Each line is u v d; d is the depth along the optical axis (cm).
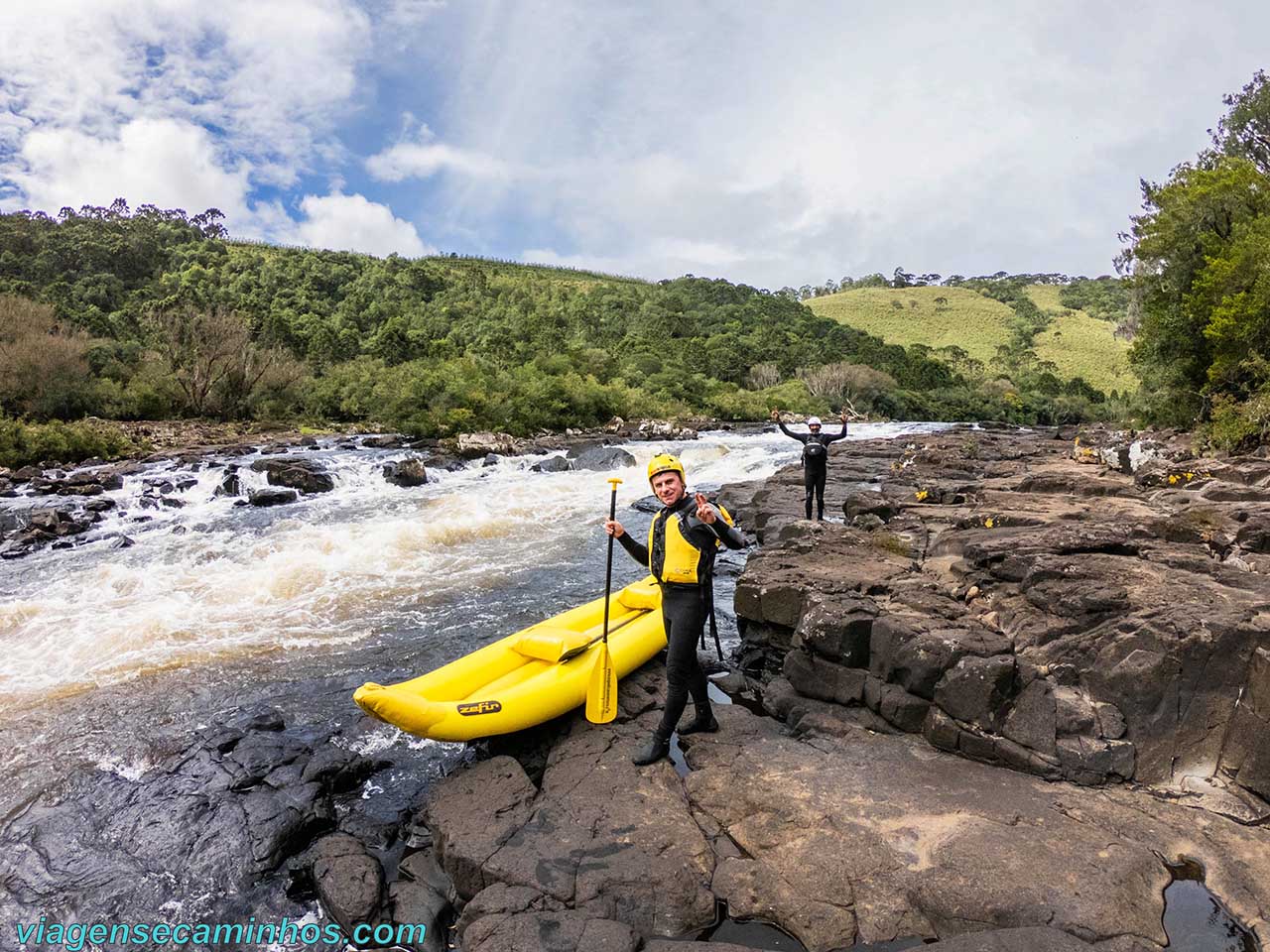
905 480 1412
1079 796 389
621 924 309
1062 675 454
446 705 442
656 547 449
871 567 655
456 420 2578
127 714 557
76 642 711
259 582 889
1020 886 316
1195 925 301
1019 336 10462
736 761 438
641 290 11131
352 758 467
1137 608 465
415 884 362
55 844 397
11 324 2603
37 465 1769
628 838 363
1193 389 2075
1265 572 557
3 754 499
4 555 1060
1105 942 287
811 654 520
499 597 839
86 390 2570
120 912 351
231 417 2920
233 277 6397
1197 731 404
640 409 3706
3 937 338
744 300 10162
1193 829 359
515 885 335
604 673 491
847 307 12625
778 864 345
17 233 5459
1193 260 2078
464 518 1256
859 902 320
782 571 639
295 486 1551
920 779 409
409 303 6575
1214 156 2455
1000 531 745
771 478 1530
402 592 859
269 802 420
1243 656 398
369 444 2233
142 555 1047
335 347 3909
